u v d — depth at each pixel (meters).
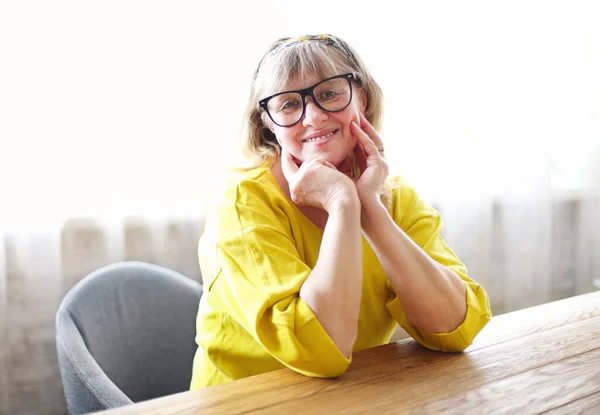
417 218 1.25
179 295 1.54
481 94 2.24
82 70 1.67
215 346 1.15
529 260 2.39
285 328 0.91
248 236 1.03
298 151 1.14
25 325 1.67
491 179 2.31
